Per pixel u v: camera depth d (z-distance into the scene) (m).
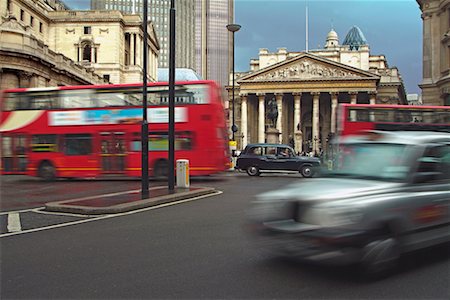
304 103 83.75
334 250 5.57
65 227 10.16
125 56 73.56
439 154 6.96
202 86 22.52
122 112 22.75
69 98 23.23
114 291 5.49
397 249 6.02
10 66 38.09
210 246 7.87
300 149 69.38
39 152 23.12
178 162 18.23
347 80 73.19
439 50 50.72
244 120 78.00
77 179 25.31
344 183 6.45
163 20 65.88
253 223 6.67
